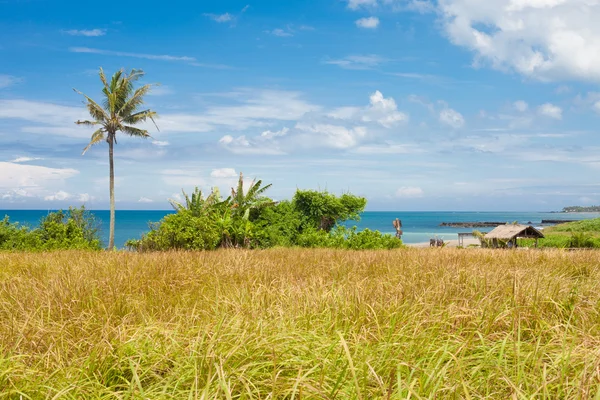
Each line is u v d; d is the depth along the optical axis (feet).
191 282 28.68
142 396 10.77
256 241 117.39
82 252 56.85
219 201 130.11
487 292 21.40
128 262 37.35
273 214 124.06
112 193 135.33
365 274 31.01
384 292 21.57
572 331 15.87
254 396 11.14
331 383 11.83
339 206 132.05
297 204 131.34
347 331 15.87
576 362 12.56
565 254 39.58
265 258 42.70
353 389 10.57
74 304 21.45
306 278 28.94
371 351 13.37
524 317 16.81
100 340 14.70
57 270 34.17
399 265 33.04
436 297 20.35
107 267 34.30
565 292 21.24
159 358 13.42
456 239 262.06
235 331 15.03
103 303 21.26
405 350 13.58
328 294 20.76
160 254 47.88
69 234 95.40
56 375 12.89
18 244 89.45
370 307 17.49
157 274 31.04
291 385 11.12
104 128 133.69
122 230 381.81
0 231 90.12
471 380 11.77
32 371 12.58
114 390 12.60
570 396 10.80
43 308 20.72
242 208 122.42
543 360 13.33
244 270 32.63
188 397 10.57
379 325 15.79
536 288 19.60
